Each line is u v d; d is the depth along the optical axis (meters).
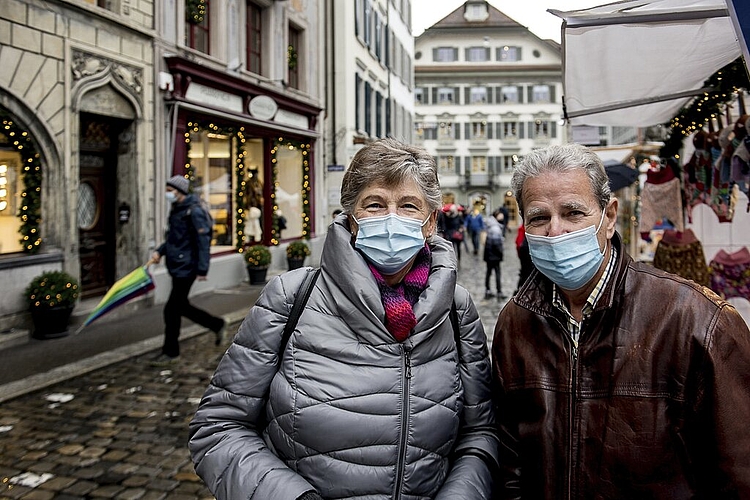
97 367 6.20
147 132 10.27
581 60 3.59
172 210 6.59
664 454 1.48
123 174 10.09
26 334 7.35
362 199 1.73
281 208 16.02
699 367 1.45
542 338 1.68
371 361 1.63
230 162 13.34
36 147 8.02
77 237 8.63
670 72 3.83
